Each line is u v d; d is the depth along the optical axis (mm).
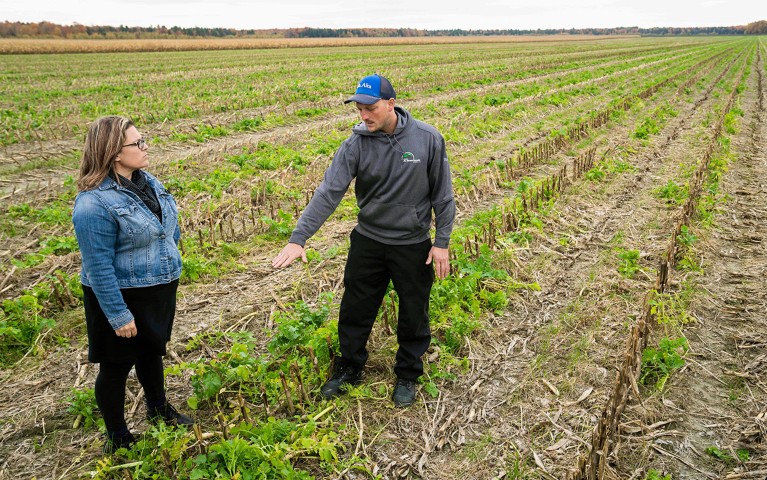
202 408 3787
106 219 2748
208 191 8656
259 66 35594
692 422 3660
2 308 5086
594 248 6461
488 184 8641
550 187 8320
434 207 3520
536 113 16078
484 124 13711
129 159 2809
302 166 9773
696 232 6691
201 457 3092
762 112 16875
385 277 3682
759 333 4656
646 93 19844
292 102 18656
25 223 7398
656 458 3359
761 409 3750
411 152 3285
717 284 5570
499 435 3561
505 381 4094
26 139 12438
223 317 4984
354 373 3936
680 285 5473
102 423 3602
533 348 4500
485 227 6719
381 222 3461
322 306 4547
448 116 15492
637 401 3842
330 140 11867
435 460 3371
